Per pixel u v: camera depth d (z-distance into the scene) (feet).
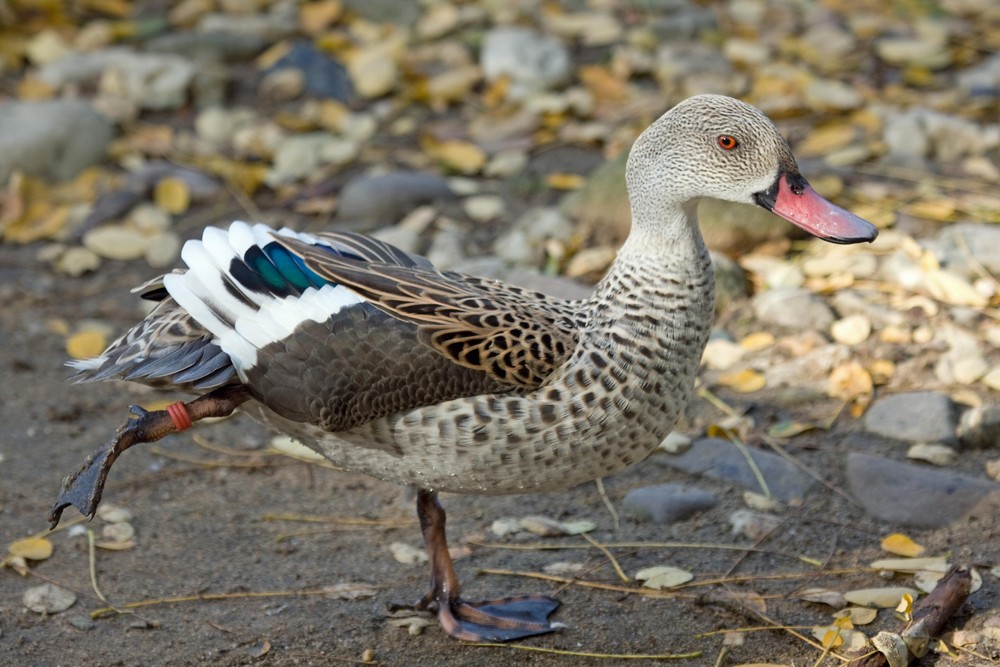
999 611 22.24
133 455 28.94
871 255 33.99
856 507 25.98
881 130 40.91
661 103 43.11
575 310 21.90
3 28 48.03
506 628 22.85
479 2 50.01
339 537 26.07
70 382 21.36
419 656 22.41
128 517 26.63
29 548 25.27
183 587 24.41
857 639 21.75
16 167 39.34
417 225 37.27
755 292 33.55
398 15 49.60
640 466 27.94
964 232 33.96
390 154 41.65
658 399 21.16
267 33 48.34
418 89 44.47
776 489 26.66
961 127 39.81
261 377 20.76
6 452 28.73
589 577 24.45
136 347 21.48
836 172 38.47
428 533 23.13
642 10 49.01
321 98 44.70
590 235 36.24
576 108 43.11
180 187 39.11
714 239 34.76
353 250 23.18
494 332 20.68
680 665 21.84
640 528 25.95
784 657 21.76
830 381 29.89
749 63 45.19
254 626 23.18
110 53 45.93
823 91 42.96
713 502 26.40
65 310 34.65
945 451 27.07
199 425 30.19
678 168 21.07
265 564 25.16
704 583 23.95
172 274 21.25
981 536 24.57
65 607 23.73
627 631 22.80
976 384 29.17
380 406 20.61
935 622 21.67
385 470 21.90
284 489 27.78
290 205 39.17
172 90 44.09
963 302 31.55
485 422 20.52
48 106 41.11
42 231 37.78
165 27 48.60
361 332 20.61
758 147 21.16
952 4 49.80
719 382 30.45
